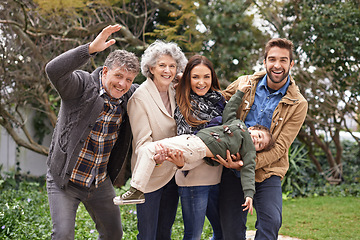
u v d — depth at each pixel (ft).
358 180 32.09
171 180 12.14
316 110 31.04
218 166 11.72
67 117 10.89
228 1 30.99
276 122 11.66
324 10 27.25
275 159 11.44
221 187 11.98
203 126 11.46
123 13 31.55
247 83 12.13
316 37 27.61
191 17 28.63
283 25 29.37
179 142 10.84
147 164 10.75
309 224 21.18
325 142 32.86
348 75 28.32
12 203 20.56
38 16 27.30
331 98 30.68
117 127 11.43
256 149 11.32
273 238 10.89
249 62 32.27
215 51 31.60
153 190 11.53
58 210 10.73
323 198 28.37
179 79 11.76
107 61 10.92
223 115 11.62
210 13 31.40
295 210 24.58
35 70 28.78
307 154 33.55
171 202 12.24
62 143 10.96
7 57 26.94
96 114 10.74
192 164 11.14
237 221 11.74
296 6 28.58
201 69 11.35
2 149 32.65
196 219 11.53
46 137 37.14
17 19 27.25
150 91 11.48
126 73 10.67
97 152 11.10
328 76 29.94
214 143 10.91
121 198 10.77
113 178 12.01
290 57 11.56
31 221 17.69
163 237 12.45
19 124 29.25
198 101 11.50
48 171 11.37
